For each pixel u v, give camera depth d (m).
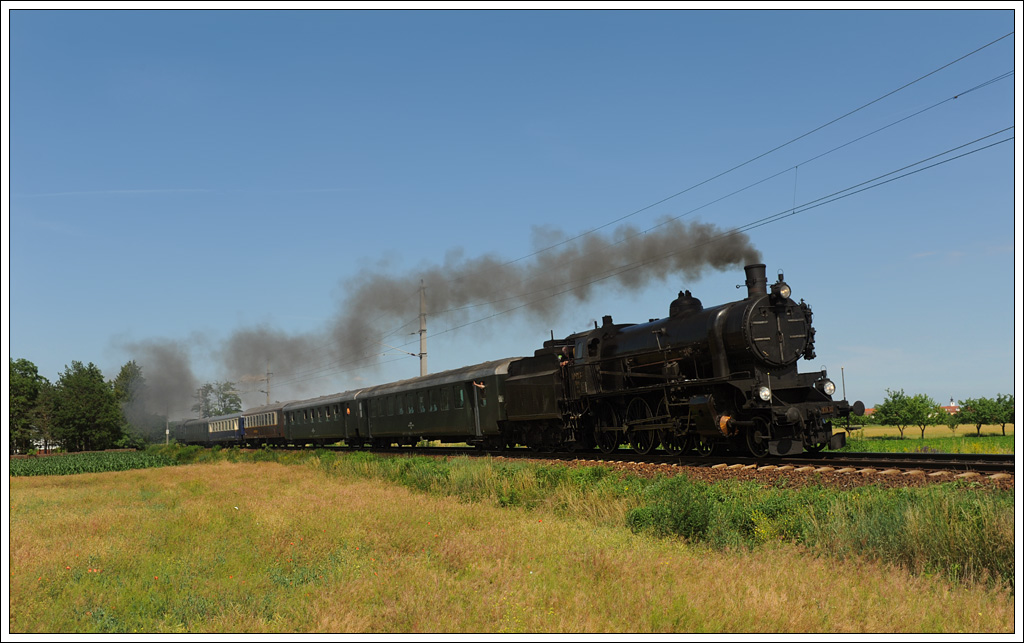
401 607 6.99
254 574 8.70
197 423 59.50
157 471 30.23
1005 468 12.00
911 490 10.14
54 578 8.69
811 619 6.43
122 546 10.62
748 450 17.16
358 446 36.22
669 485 12.01
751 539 9.70
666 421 18.38
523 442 25.23
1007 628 6.14
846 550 8.59
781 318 17.02
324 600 7.30
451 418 27.62
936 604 6.74
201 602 7.53
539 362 23.64
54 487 24.47
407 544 10.23
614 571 8.01
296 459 31.05
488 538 10.17
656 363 19.20
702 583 7.44
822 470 13.14
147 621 7.04
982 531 7.87
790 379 17.06
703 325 17.69
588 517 12.22
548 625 6.44
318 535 10.76
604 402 21.06
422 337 33.97
